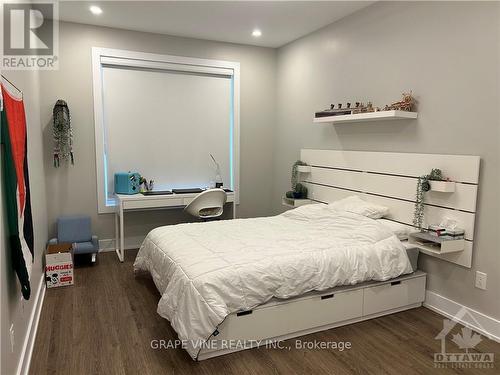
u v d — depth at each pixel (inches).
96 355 91.4
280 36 182.5
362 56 144.3
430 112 116.8
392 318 112.7
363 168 143.9
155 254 118.1
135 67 178.5
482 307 103.9
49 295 126.7
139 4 142.1
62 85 163.8
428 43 116.6
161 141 187.5
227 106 201.2
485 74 100.5
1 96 67.9
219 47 192.5
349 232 119.3
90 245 156.2
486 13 99.7
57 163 164.6
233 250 104.8
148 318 110.9
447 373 86.0
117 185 173.0
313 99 176.1
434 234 109.0
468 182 104.4
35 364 87.4
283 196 205.9
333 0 135.5
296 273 97.0
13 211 74.6
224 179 205.5
